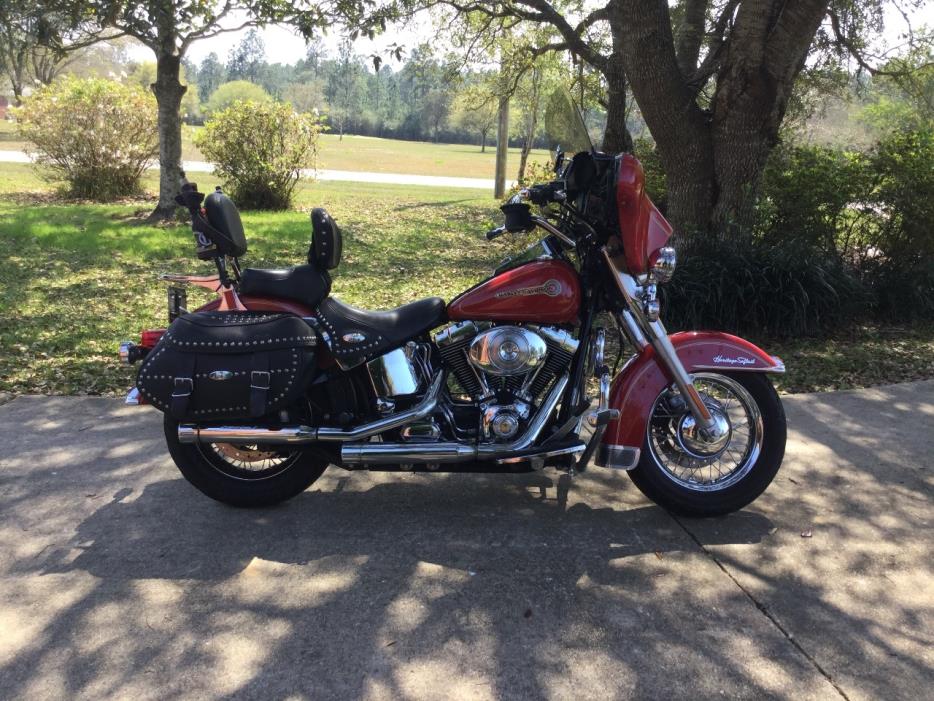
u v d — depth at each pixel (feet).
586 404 11.64
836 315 25.41
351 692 8.36
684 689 8.46
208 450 12.44
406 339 11.55
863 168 27.14
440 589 10.32
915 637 9.39
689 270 24.45
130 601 9.96
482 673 8.68
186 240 40.52
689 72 36.45
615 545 11.50
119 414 16.62
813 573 10.78
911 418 17.11
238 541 11.51
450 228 50.26
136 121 60.64
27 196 60.44
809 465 14.44
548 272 11.34
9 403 17.22
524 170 46.91
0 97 203.21
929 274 26.73
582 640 9.29
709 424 11.84
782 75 25.23
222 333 11.10
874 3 37.06
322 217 11.56
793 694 8.39
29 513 12.24
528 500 12.91
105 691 8.32
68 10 37.22
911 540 11.71
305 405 11.86
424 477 13.76
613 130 40.09
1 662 8.76
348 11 34.32
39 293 28.17
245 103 56.29
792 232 27.09
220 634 9.32
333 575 10.63
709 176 26.55
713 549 11.41
